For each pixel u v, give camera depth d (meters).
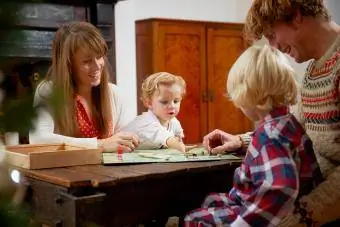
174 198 1.26
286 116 1.20
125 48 3.63
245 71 1.22
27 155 1.22
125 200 1.15
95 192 1.07
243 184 1.21
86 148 1.36
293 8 1.25
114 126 2.04
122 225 1.15
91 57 1.82
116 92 2.11
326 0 4.74
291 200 1.07
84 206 1.01
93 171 1.18
